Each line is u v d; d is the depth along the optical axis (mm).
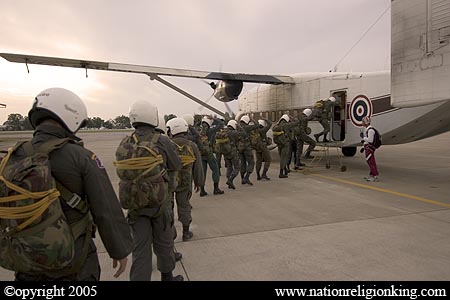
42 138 1825
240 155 8570
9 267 1712
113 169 12164
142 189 2666
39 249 1616
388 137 9617
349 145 10453
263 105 15000
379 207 6004
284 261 3732
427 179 8875
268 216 5566
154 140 3057
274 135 9406
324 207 6078
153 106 3148
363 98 9875
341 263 3643
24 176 1614
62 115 1859
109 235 1954
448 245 4117
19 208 1597
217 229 4930
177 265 3680
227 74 12625
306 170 10344
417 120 8297
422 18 5602
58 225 1678
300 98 12461
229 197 7094
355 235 4527
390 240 4312
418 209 5836
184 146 4406
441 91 5316
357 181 8719
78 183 1846
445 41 5230
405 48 5953
